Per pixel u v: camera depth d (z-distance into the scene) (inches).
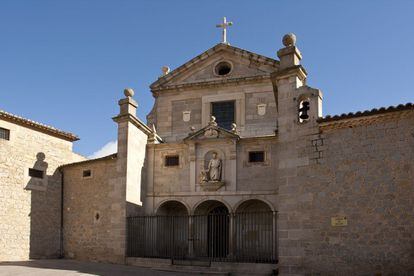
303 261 649.0
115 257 868.6
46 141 1007.6
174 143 938.7
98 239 912.9
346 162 644.7
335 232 632.4
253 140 878.4
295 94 713.0
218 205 922.7
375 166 621.9
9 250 887.1
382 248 595.2
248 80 1050.7
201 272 741.9
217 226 901.8
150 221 909.2
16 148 932.6
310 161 674.8
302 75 733.3
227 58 1092.5
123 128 908.6
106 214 910.4
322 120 672.4
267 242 843.4
